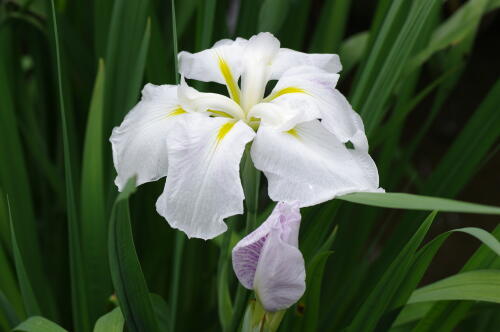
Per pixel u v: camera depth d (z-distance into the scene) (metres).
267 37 0.57
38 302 0.72
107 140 0.71
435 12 0.72
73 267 0.63
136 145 0.53
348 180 0.50
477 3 0.76
